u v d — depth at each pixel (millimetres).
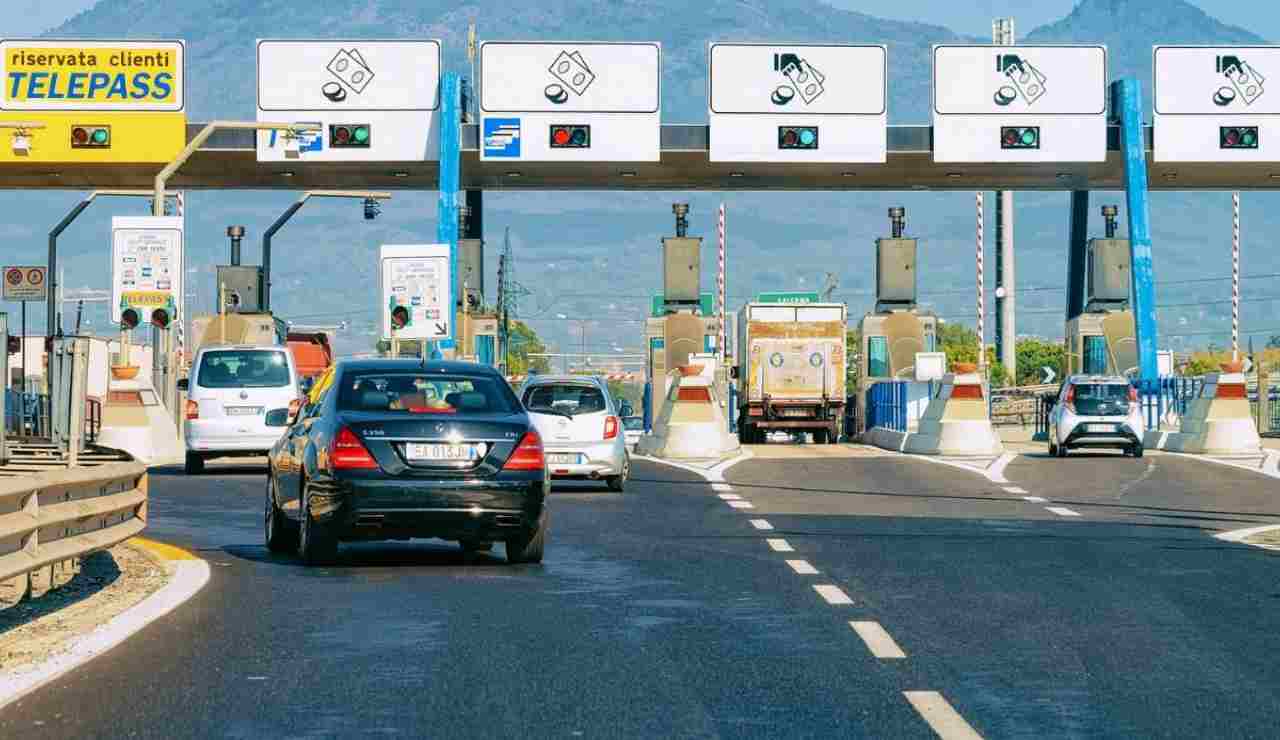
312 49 56688
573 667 13602
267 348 41062
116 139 55625
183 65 55688
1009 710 11922
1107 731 11242
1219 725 11430
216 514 28922
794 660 13930
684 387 48219
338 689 12703
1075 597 17734
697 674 13297
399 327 55562
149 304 51906
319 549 20766
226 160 57219
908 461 44781
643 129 56625
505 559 21719
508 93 56531
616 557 21797
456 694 12508
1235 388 48375
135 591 18438
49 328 61844
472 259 63938
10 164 56312
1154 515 28375
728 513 28781
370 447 20234
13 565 15250
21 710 11977
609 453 33938
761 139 56938
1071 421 46844
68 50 55625
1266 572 19953
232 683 12945
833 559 21406
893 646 14617
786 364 65375
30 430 45844
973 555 21828
